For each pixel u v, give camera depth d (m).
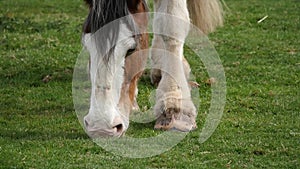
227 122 11.38
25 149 9.96
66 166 9.31
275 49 16.41
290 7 20.83
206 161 9.66
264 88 13.48
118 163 9.47
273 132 10.95
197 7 12.68
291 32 18.03
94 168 9.25
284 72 14.58
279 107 12.24
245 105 12.38
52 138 10.48
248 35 17.70
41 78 14.23
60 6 21.38
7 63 15.18
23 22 18.78
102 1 9.09
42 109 12.19
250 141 10.45
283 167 9.52
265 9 20.50
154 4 11.17
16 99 12.78
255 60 15.52
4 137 10.55
